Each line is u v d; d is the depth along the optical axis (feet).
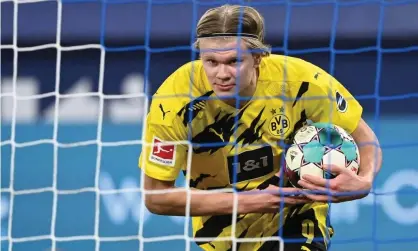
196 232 47.98
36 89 76.59
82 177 69.82
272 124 44.01
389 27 76.54
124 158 70.85
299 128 44.57
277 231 46.39
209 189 46.29
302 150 42.73
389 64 76.28
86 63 77.41
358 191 42.29
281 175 43.96
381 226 64.95
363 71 76.18
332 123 44.60
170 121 43.06
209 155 44.50
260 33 42.55
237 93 41.34
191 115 43.14
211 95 43.04
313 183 41.75
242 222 46.55
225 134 43.96
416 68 75.97
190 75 43.47
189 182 46.52
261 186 45.24
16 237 64.44
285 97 43.83
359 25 76.48
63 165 70.54
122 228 65.46
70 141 73.41
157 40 76.95
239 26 40.78
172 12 77.41
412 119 74.84
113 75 76.79
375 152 45.16
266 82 43.62
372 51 76.28
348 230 64.80
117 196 67.41
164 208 43.73
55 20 77.66
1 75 77.61
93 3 78.13
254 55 42.29
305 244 45.44
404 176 68.64
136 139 73.26
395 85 75.92
